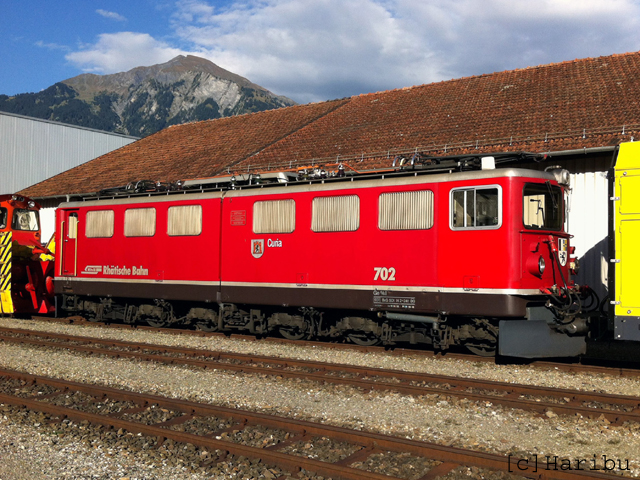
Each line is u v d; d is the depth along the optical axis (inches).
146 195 571.2
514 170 379.9
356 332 481.7
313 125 950.4
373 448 221.3
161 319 577.9
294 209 469.7
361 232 434.3
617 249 350.0
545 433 245.8
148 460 215.0
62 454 222.7
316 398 305.7
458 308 390.0
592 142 553.0
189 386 334.6
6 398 289.4
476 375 366.3
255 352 451.2
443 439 237.9
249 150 941.2
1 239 646.5
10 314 713.6
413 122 805.9
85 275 609.6
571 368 381.4
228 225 507.2
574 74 793.6
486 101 798.5
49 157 1289.4
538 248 386.3
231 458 213.8
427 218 405.4
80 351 452.1
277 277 476.1
